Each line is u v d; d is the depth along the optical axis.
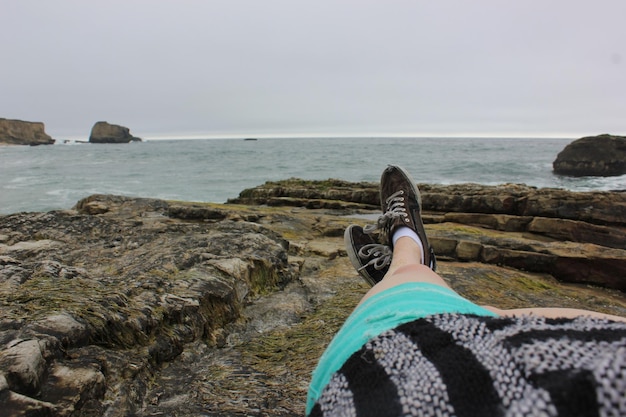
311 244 5.75
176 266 3.25
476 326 0.61
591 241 7.86
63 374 1.62
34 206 18.38
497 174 33.00
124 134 140.38
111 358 1.87
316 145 125.44
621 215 9.07
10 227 4.50
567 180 29.80
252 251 3.86
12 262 2.81
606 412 0.38
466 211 11.20
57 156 62.19
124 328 2.11
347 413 0.59
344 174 35.66
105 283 2.64
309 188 14.91
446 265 5.10
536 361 0.47
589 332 0.52
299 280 4.08
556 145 110.56
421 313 0.73
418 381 0.55
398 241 1.87
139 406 1.79
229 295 2.94
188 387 2.02
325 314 3.16
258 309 3.23
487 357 0.53
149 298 2.48
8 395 1.37
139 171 37.56
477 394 0.49
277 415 1.78
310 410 0.70
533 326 0.58
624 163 30.84
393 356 0.61
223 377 2.15
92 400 1.62
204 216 7.04
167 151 81.94
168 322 2.40
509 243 5.98
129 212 7.19
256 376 2.17
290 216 7.66
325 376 0.71
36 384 1.50
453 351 0.57
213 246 3.85
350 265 4.76
